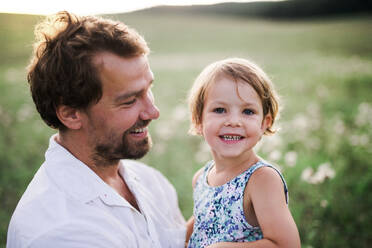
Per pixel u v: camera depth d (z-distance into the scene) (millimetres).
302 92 10617
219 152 1865
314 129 6371
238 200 1813
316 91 10344
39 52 1690
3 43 21672
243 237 1791
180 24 37719
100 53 1619
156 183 2230
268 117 2035
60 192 1624
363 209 3461
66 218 1544
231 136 1836
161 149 5625
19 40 22359
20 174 4688
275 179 1745
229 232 1817
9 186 4355
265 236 1666
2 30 23656
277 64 17188
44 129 7105
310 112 7184
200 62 19391
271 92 2012
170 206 2277
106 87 1642
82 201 1639
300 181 3994
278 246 1618
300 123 5785
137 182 2094
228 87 1866
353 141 5168
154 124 7508
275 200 1685
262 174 1767
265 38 29422
